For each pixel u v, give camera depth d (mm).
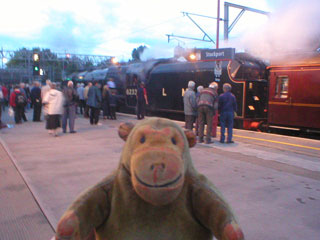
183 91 14516
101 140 9023
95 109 12367
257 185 5184
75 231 1387
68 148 7902
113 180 1594
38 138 9297
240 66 12266
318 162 6711
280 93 10742
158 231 1481
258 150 7867
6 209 4168
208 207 1474
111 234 1526
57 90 9570
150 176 1299
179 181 1338
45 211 4074
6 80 49438
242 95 11805
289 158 7039
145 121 1601
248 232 3580
